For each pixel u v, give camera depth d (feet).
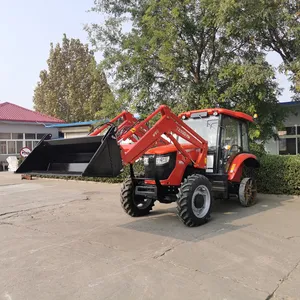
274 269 13.05
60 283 12.24
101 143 16.63
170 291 11.36
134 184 22.27
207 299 10.75
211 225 19.61
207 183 20.11
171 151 20.40
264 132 35.60
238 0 29.68
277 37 34.42
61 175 17.31
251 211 23.20
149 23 34.86
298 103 43.06
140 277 12.55
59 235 18.61
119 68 38.04
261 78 30.01
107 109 39.34
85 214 24.11
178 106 35.40
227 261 13.94
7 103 87.20
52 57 112.78
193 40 35.37
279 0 30.17
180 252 15.14
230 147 23.52
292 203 25.71
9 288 11.91
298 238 16.87
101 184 42.57
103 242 17.01
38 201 30.25
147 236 17.81
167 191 21.34
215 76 35.12
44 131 83.76
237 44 35.68
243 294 11.05
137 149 18.26
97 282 12.25
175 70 35.50
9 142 78.33
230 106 34.63
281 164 28.73
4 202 30.09
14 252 15.84
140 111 38.47
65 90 110.63
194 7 34.30
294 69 30.99
